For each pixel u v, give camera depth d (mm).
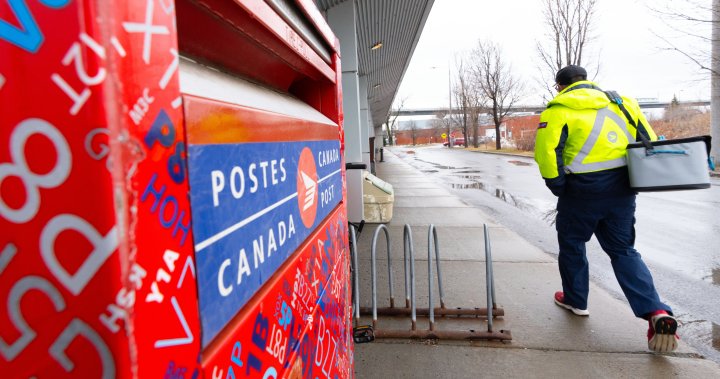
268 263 860
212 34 851
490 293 3082
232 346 686
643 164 2770
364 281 4398
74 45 405
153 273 483
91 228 420
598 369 2686
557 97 3039
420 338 3092
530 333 3170
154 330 483
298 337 1056
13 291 441
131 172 446
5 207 437
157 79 505
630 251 2988
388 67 17734
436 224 7332
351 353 1867
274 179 914
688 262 5316
